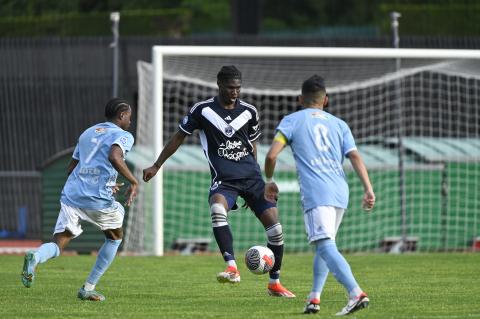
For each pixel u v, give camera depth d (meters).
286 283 34.34
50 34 94.94
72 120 73.19
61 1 102.19
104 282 34.75
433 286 32.88
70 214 27.80
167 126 67.62
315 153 24.03
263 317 23.95
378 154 56.34
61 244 27.94
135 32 97.81
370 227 55.00
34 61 73.06
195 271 39.53
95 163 27.72
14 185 71.00
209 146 29.17
